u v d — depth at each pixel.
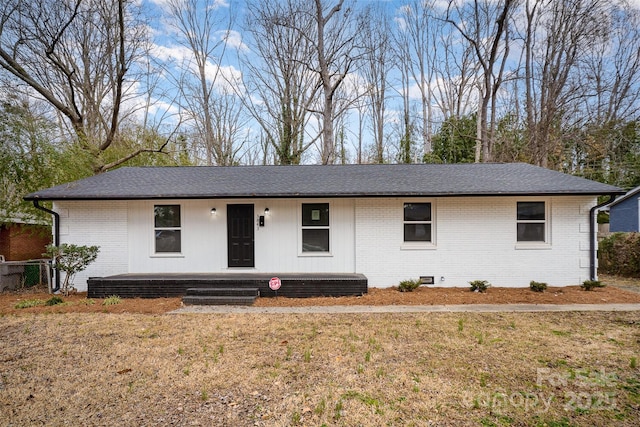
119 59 14.36
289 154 22.58
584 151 21.73
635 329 6.06
